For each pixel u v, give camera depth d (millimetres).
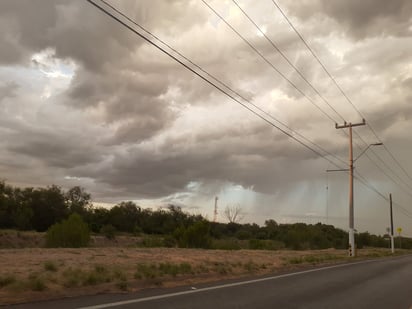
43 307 9414
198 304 11062
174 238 46938
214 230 92688
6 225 82000
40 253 20500
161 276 16031
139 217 108500
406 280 21141
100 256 20984
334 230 118812
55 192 91812
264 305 11617
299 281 18297
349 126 47719
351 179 46906
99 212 103188
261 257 31266
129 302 10602
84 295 11273
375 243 127500
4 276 11867
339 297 14164
